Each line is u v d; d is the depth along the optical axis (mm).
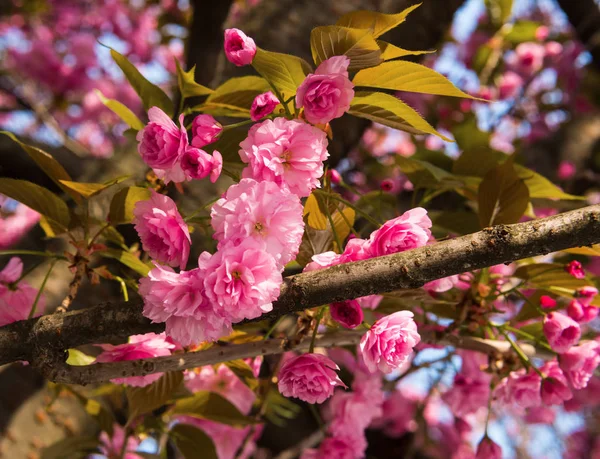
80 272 890
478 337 1015
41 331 797
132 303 795
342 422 1135
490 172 941
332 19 1350
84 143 3176
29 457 1106
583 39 2436
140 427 1036
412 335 814
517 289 980
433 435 2150
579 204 1266
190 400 1016
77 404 1156
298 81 842
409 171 1081
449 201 1356
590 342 956
